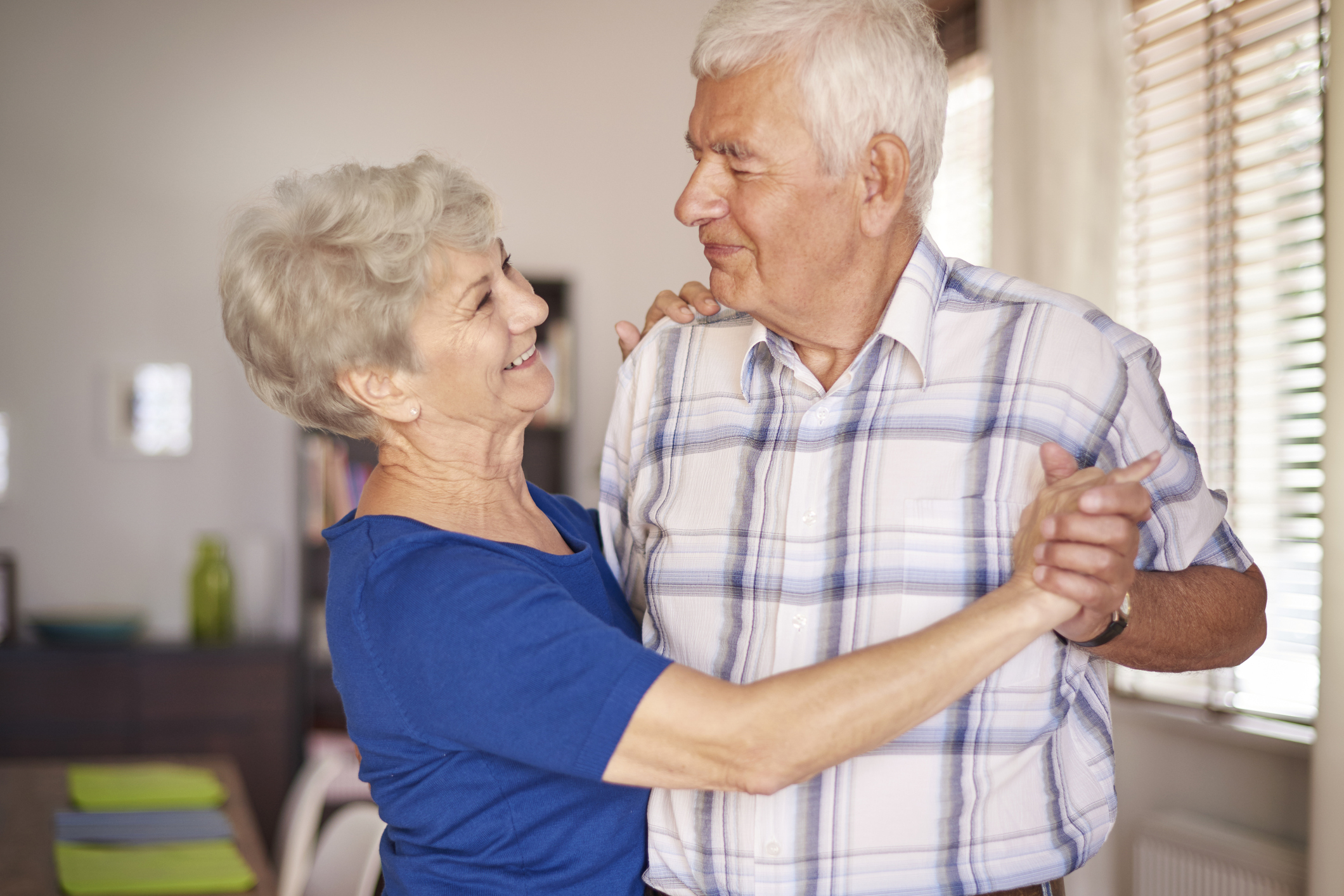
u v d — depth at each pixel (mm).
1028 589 1052
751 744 1016
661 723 1038
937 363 1223
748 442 1317
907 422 1216
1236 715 2729
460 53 4602
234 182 4508
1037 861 1183
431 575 1143
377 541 1211
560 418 4449
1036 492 1153
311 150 4531
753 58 1142
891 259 1222
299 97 4539
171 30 4488
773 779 1026
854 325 1240
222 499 4492
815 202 1155
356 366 1234
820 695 1011
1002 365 1191
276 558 4410
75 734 3965
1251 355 2725
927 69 1178
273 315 1234
